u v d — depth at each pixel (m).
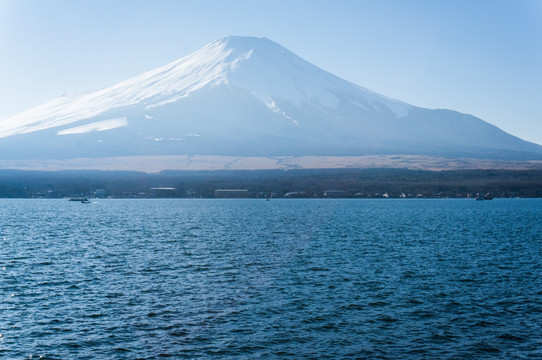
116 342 37.38
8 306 45.41
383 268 63.75
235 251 78.31
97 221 138.88
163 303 46.84
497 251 78.88
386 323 41.72
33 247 82.12
